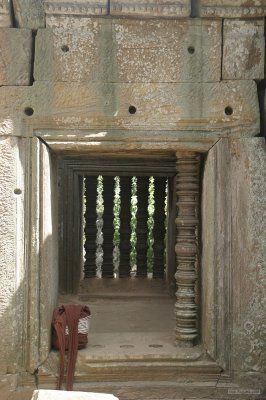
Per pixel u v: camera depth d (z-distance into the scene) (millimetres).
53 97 4660
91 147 4758
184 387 4742
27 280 4719
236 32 4719
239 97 4715
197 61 4707
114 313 6629
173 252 7520
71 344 4734
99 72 4676
